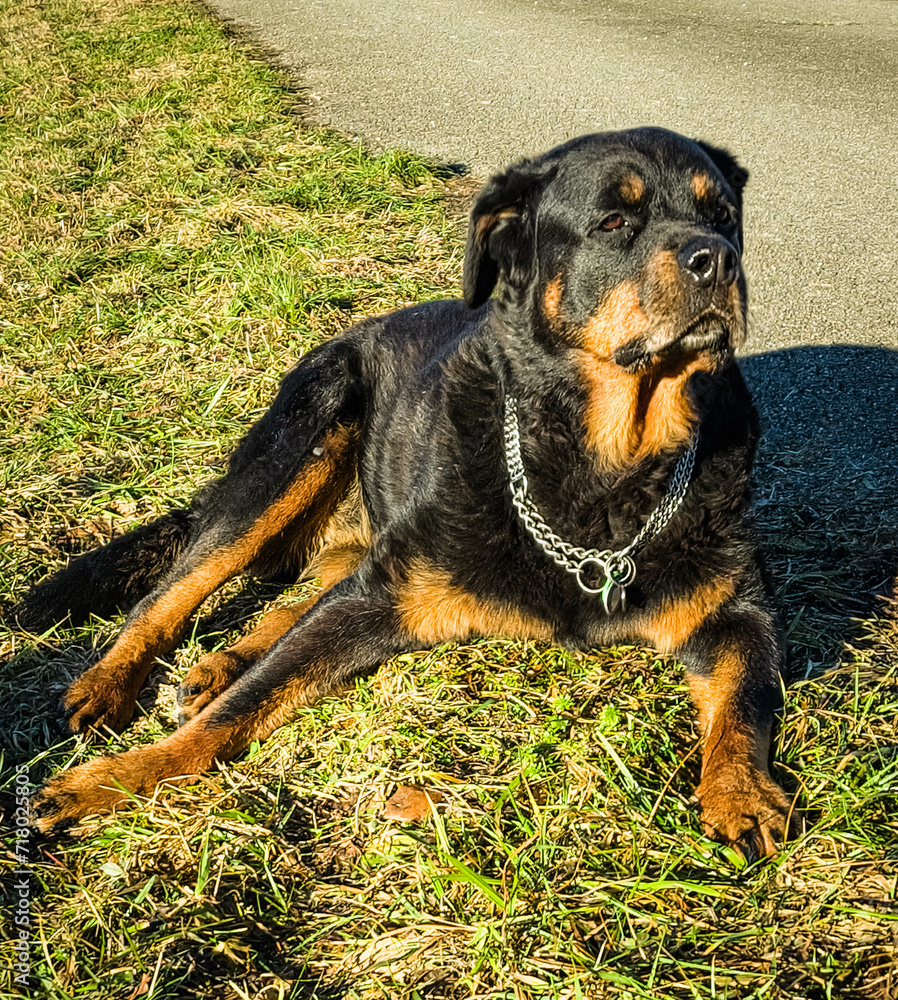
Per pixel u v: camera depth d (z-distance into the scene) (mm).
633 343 2738
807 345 5152
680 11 12000
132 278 5812
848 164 7309
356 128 8211
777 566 3553
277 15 12297
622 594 2910
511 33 11242
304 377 3777
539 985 2180
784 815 2480
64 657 3369
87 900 2455
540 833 2535
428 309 4023
